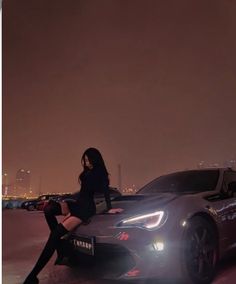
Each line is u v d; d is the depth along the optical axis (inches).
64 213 173.5
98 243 157.6
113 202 186.7
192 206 166.1
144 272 148.8
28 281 161.3
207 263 166.4
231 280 172.2
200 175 210.1
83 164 172.2
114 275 156.6
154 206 159.9
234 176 215.8
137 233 151.2
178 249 153.3
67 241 170.2
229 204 186.7
